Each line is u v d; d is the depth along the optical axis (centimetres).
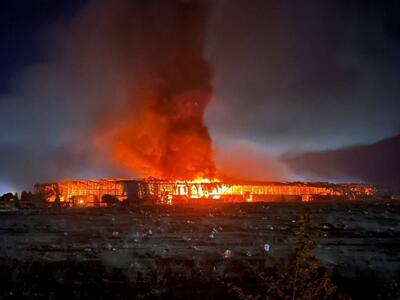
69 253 591
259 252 586
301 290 460
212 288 562
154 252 591
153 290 564
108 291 566
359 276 562
